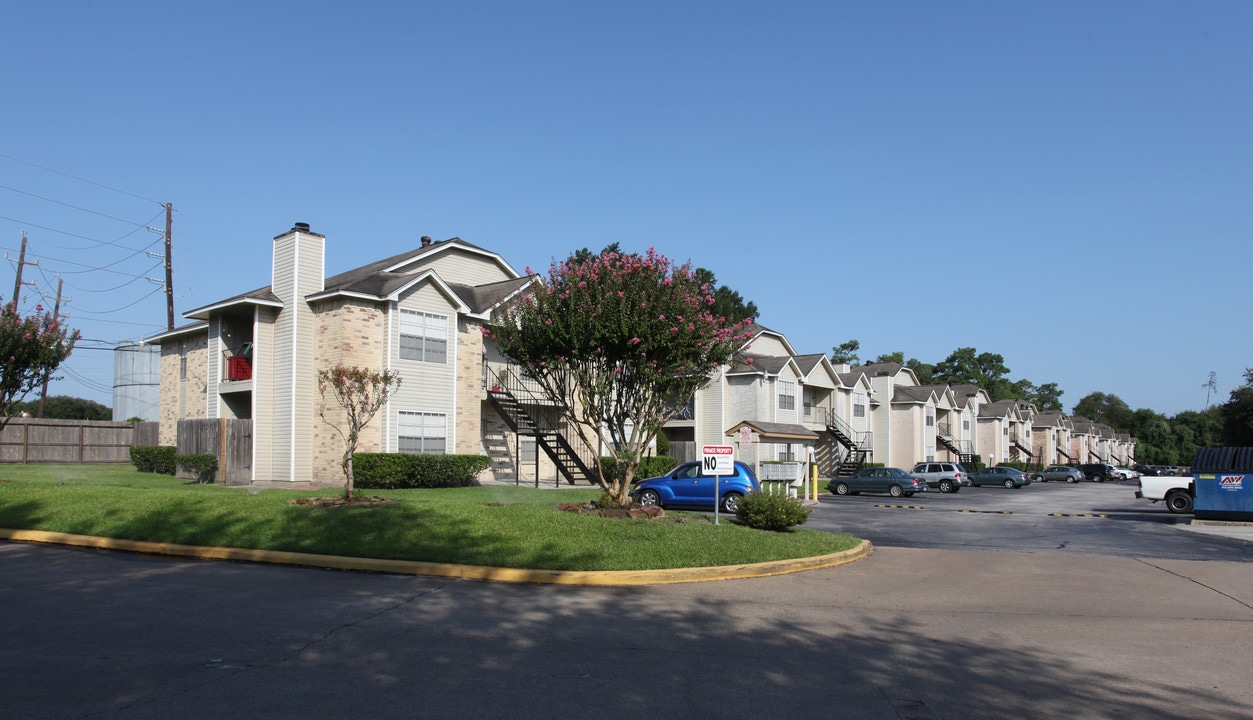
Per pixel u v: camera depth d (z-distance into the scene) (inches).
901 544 730.8
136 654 299.0
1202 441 4426.7
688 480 944.3
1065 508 1258.0
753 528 671.8
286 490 888.3
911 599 445.4
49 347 879.1
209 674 275.9
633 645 329.7
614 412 684.7
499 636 339.0
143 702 246.1
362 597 411.8
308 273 1079.6
